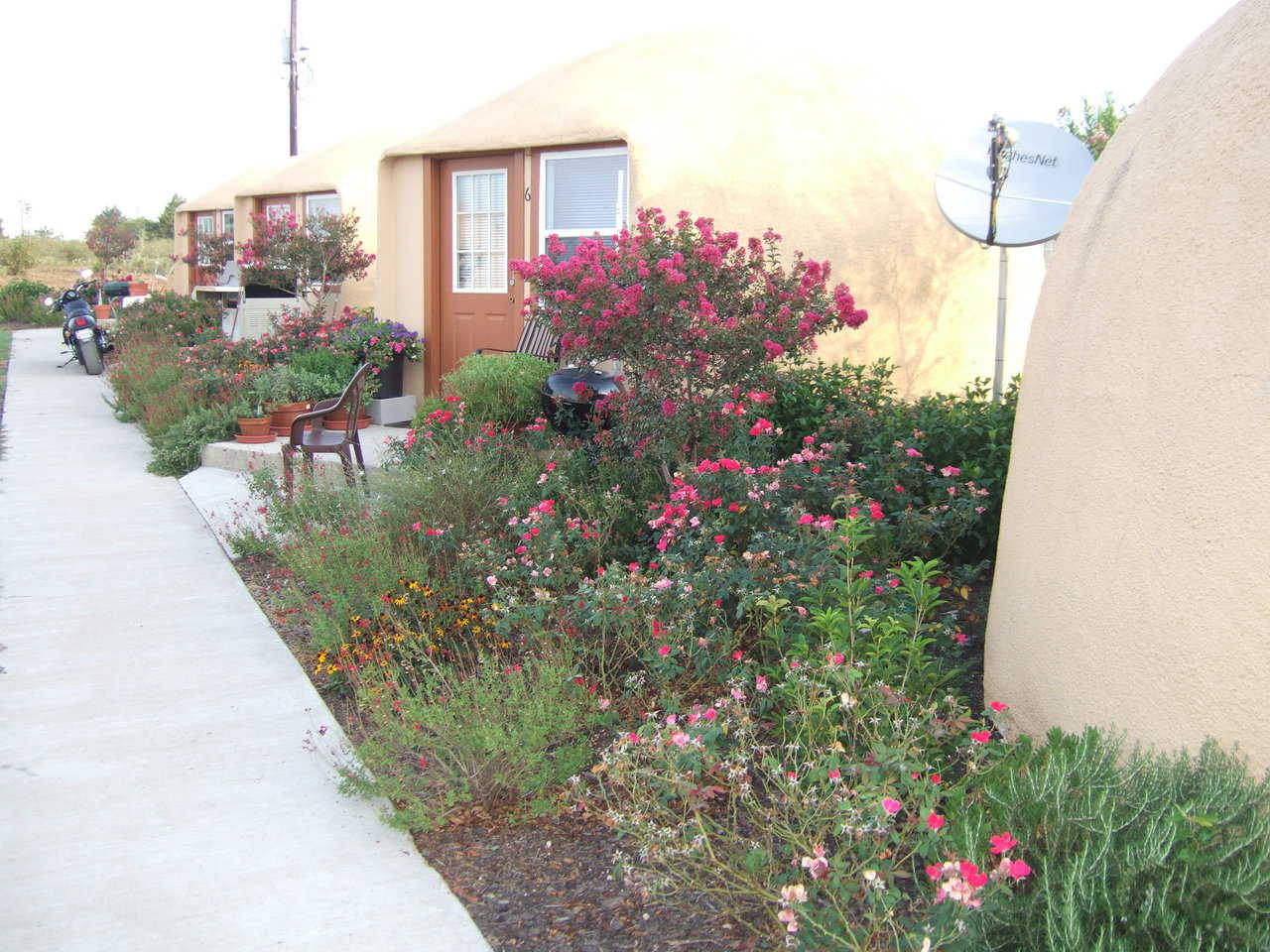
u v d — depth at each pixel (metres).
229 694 4.61
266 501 6.95
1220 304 2.88
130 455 9.51
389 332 9.99
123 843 3.43
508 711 3.85
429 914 3.04
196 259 17.67
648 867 3.19
